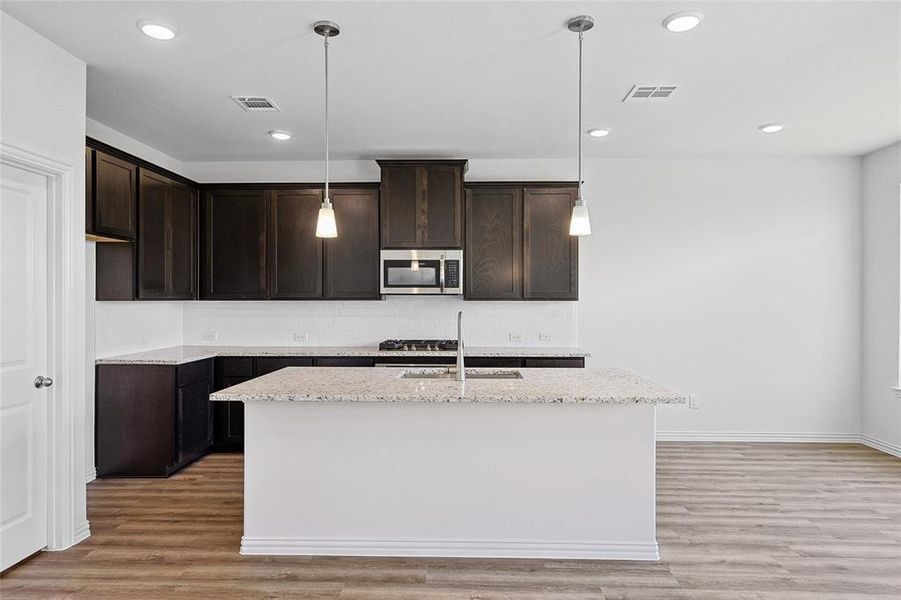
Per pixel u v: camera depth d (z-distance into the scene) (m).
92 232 3.76
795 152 5.19
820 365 5.37
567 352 4.97
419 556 2.96
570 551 2.93
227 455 4.92
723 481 4.16
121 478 4.30
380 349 5.13
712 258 5.41
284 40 2.94
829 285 5.36
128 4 2.57
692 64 3.25
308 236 5.22
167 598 2.54
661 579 2.71
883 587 2.64
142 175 4.35
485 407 2.95
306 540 2.99
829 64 3.24
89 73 3.34
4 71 2.64
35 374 2.94
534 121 4.29
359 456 2.98
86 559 2.92
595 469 2.93
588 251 5.45
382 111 4.06
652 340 5.43
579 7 2.62
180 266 4.93
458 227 5.06
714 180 5.40
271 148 5.05
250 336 5.56
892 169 4.95
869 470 4.43
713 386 5.41
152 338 5.13
